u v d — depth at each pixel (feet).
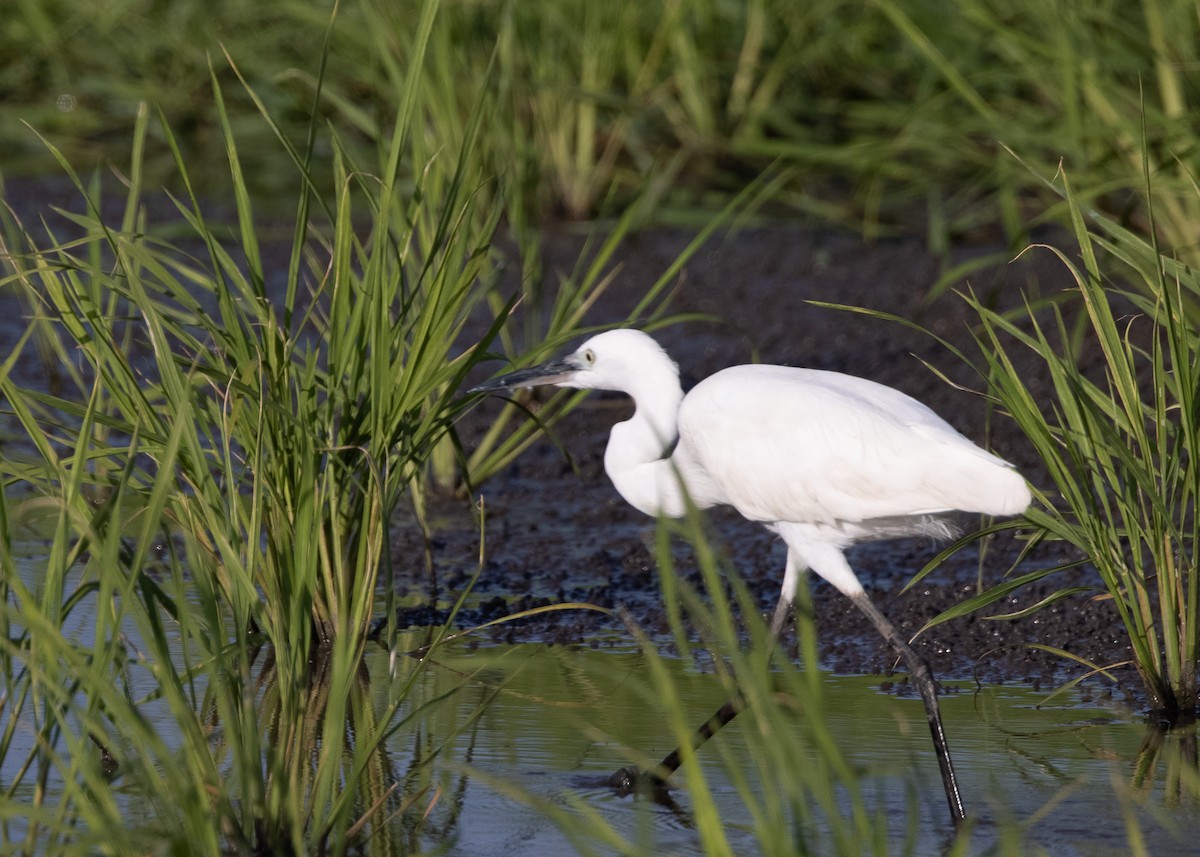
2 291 65.98
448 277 32.68
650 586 39.58
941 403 51.29
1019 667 33.88
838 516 30.32
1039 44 52.21
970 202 69.56
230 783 22.77
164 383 28.55
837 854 19.33
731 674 32.86
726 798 26.99
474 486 46.39
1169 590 30.19
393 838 25.00
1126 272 45.16
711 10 76.79
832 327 58.75
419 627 36.01
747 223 71.41
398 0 64.59
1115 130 50.08
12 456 43.86
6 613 20.57
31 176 81.66
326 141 81.20
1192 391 28.94
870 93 80.18
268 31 85.15
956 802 26.37
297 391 33.06
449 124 49.01
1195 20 54.75
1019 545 41.47
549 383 34.86
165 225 70.90
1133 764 28.14
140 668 32.07
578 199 73.05
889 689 32.55
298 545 27.37
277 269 65.72
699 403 32.45
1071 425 31.12
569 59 72.49
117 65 89.10
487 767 27.94
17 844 23.22
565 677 32.89
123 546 25.09
